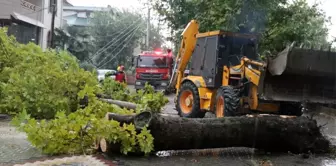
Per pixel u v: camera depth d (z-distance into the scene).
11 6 24.11
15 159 5.34
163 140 5.81
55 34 31.27
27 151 5.84
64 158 5.47
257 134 6.33
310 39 13.95
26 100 8.54
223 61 9.80
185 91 10.95
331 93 8.02
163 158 5.83
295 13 13.92
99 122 5.56
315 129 6.61
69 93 8.84
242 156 6.30
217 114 9.03
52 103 8.52
